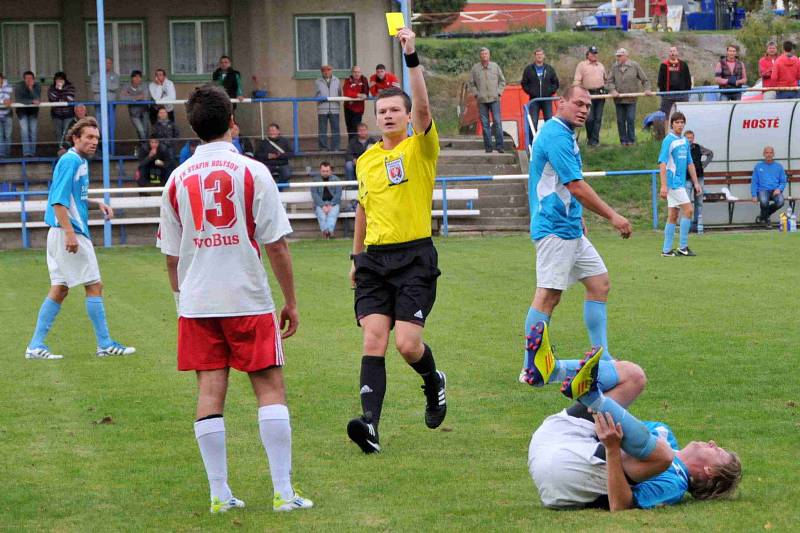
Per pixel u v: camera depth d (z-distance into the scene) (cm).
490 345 2756
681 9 11794
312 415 2047
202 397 1463
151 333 3108
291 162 6662
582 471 1412
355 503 1491
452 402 2125
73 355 2769
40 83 6931
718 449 1457
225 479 1470
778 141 6350
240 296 1441
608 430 1364
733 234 5862
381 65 6825
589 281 2342
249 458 1753
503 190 6725
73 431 1958
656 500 1420
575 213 2294
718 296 3516
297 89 7250
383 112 1814
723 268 4306
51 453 1806
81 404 2180
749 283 3831
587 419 1469
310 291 3912
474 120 7856
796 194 6388
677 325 2961
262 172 1448
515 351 2669
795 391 2141
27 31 7131
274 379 1480
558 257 2292
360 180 1828
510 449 1780
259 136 6688
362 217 1886
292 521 1408
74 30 7150
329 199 6184
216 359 1464
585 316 2362
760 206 6238
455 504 1474
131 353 2769
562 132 2244
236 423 1997
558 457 1420
